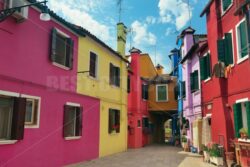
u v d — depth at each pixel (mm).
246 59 9273
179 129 22781
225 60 10938
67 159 10711
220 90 11266
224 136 10805
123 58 17172
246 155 8961
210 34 12828
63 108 10555
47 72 9641
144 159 13250
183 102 20234
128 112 20812
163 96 25234
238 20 10016
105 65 14836
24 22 8570
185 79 19172
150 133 25656
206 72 13891
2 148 7480
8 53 7875
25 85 8469
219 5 11859
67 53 11023
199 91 15492
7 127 7938
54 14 9711
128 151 17297
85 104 12383
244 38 9602
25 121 8672
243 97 9547
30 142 8594
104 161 12297
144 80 24078
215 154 10859
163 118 32125
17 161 7996
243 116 9875
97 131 13594
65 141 10617
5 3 7676
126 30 18219
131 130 20547
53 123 9852
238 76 9992
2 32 7707
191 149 16922
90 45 13094
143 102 23469
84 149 12148
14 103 8000
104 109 14570
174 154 15586
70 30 11211
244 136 9188
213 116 12289
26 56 8602
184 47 19953
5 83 7688
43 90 9359
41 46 9375
